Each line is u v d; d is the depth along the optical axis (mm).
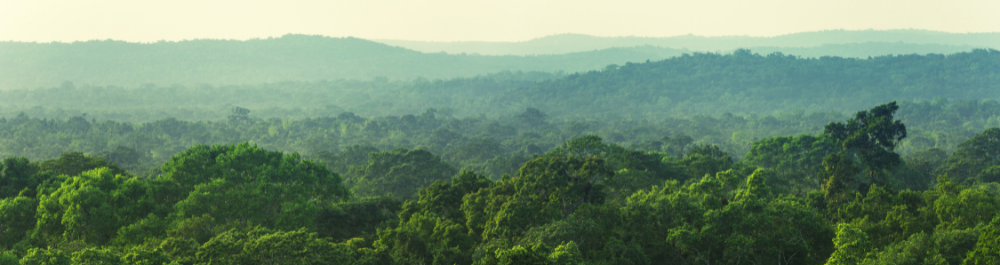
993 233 29406
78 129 197625
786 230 41406
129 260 31688
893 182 78750
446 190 59594
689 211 44125
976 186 70688
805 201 60688
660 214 44812
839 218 53250
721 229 42219
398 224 58031
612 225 45156
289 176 59875
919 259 35156
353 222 60219
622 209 47438
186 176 58125
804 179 80312
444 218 55844
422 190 63000
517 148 177500
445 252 45688
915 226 43844
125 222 50531
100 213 48656
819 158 89500
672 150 158000
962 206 42875
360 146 142875
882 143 61312
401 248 44469
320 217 58219
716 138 197250
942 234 36375
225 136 199500
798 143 91500
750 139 177625
